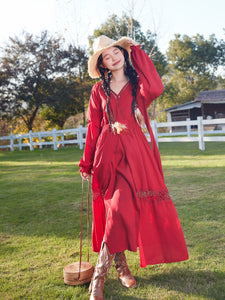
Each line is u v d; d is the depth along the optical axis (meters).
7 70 23.31
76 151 14.56
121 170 2.14
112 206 2.02
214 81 49.62
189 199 4.29
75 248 2.89
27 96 23.58
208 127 27.06
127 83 2.31
